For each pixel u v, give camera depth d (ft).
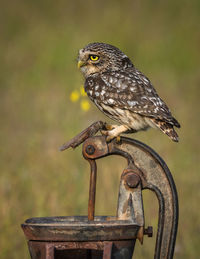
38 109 62.85
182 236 31.14
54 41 90.84
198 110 64.64
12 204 33.58
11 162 43.11
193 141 50.62
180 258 29.37
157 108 23.26
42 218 19.45
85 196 35.40
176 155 44.83
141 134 50.14
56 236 17.78
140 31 98.02
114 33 95.20
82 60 25.86
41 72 82.94
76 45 89.56
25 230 18.11
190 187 37.47
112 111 24.61
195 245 30.19
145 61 92.12
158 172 19.36
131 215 18.76
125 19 99.55
